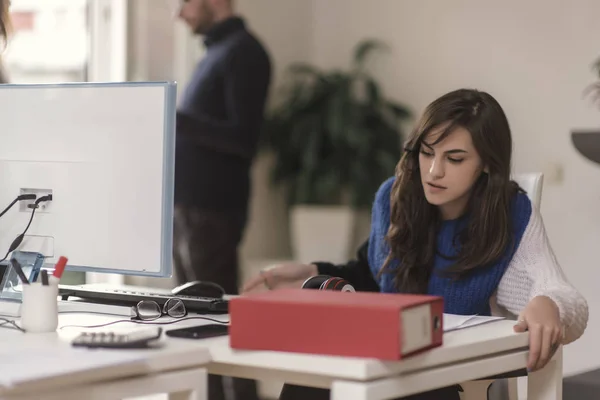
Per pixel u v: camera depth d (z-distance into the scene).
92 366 1.23
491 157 1.92
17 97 1.83
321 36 5.53
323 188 5.04
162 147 1.73
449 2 4.91
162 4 4.74
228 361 1.40
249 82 4.02
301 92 5.27
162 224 1.74
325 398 1.77
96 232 1.78
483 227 1.96
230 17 4.07
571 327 1.76
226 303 1.82
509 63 4.64
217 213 4.08
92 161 1.78
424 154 1.95
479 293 2.01
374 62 5.27
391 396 1.31
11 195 1.84
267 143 5.25
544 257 1.95
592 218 4.26
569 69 4.38
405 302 1.33
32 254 1.74
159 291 2.07
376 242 2.25
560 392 1.77
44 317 1.57
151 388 1.32
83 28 4.60
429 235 2.08
